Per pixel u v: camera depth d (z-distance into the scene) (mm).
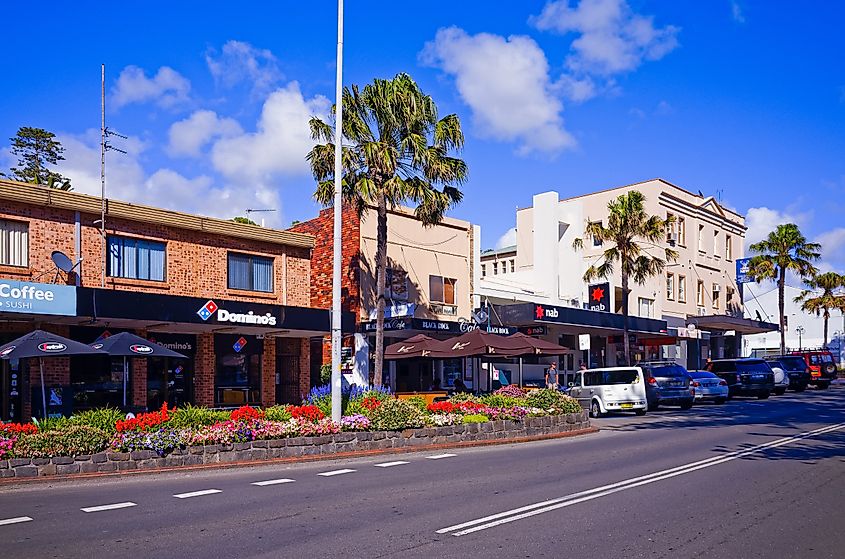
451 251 33344
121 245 21844
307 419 16250
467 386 33312
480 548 7699
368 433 16469
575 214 44781
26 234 19750
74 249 20547
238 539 8094
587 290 43688
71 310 18531
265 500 10500
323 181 25219
